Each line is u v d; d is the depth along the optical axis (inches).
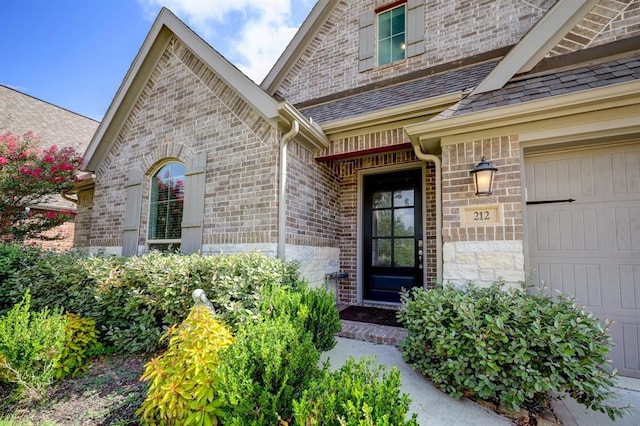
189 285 143.9
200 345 90.0
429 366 113.4
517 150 135.3
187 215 206.2
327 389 64.8
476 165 141.1
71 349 130.6
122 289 153.3
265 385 74.8
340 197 247.8
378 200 241.3
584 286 130.2
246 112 191.5
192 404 79.9
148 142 234.4
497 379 100.8
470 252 139.5
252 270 142.1
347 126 195.9
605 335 98.1
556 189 137.8
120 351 148.1
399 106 178.2
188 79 219.6
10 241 255.8
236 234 186.1
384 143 190.1
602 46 138.6
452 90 187.0
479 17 221.3
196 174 205.8
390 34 256.5
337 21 277.7
